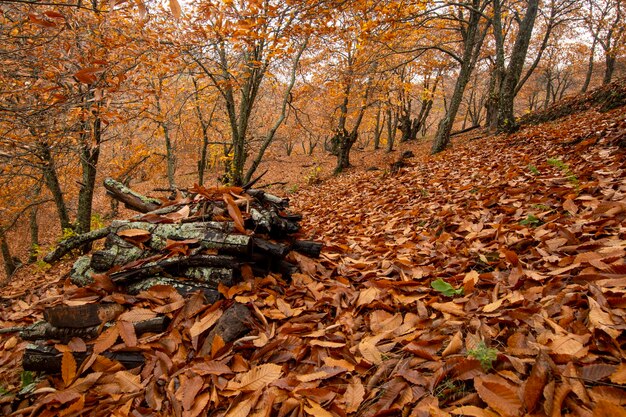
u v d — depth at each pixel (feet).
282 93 39.81
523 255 9.04
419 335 6.79
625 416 3.87
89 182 34.60
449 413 4.83
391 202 21.65
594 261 7.02
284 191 61.00
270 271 9.79
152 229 9.50
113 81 11.26
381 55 37.91
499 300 7.06
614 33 75.25
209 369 6.47
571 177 12.97
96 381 6.81
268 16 19.01
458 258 10.07
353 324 7.68
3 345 10.23
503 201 13.57
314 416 5.35
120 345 7.37
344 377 6.21
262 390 5.94
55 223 70.95
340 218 21.93
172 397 6.19
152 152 43.52
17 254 65.00
